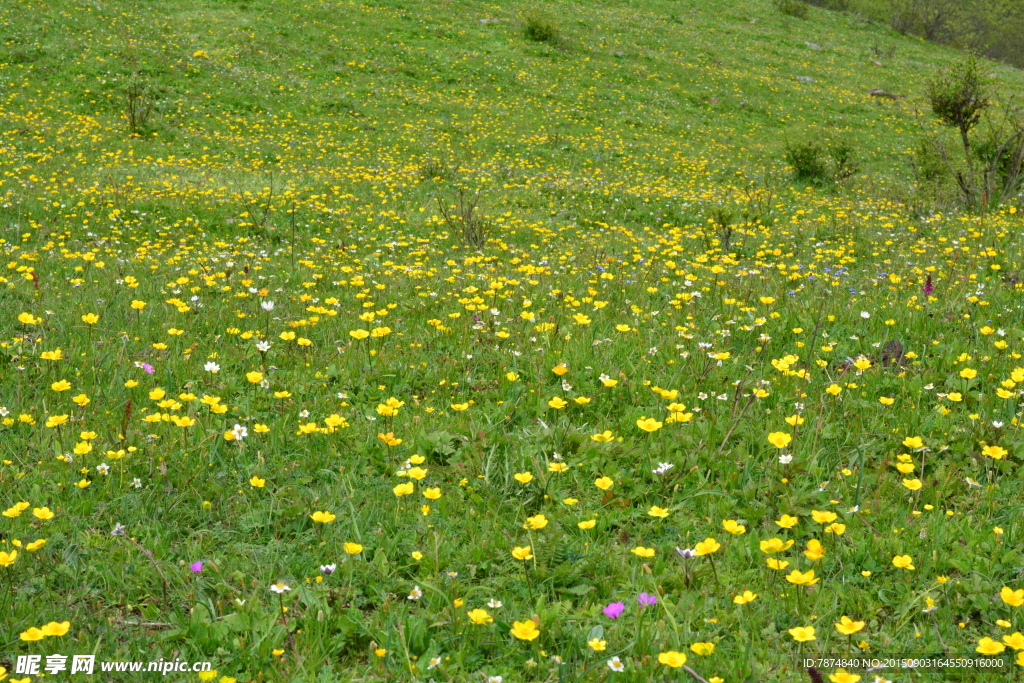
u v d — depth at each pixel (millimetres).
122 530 3434
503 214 14594
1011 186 16391
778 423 4660
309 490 4027
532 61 33438
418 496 4039
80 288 7676
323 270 9484
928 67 45406
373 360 5730
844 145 22281
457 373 5605
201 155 19609
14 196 13312
